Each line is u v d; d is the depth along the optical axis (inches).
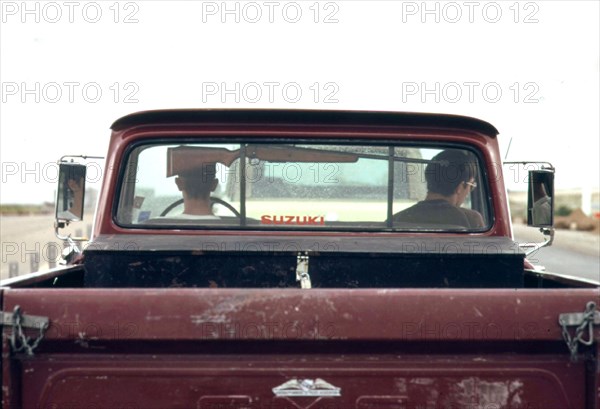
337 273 164.7
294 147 184.2
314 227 182.7
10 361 116.7
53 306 117.1
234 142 183.3
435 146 184.4
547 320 118.5
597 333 118.3
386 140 183.3
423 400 122.4
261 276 164.9
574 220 1549.0
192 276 165.0
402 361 122.0
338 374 121.9
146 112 179.0
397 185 185.3
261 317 118.1
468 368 122.0
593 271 697.0
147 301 118.0
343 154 184.5
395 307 118.4
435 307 118.4
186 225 181.5
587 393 121.9
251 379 121.8
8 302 116.6
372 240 173.6
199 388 121.7
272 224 184.2
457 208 185.8
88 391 121.1
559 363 122.2
